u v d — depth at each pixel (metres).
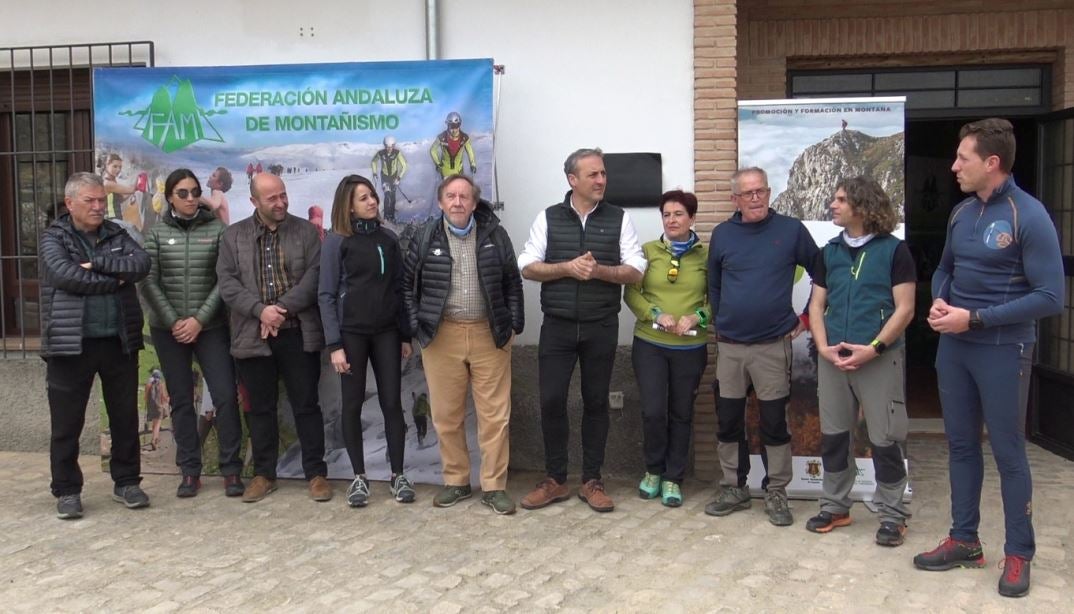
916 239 8.39
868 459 4.99
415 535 4.50
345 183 4.82
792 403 5.05
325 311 4.86
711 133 5.42
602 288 4.77
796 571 4.02
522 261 4.83
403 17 5.68
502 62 5.60
